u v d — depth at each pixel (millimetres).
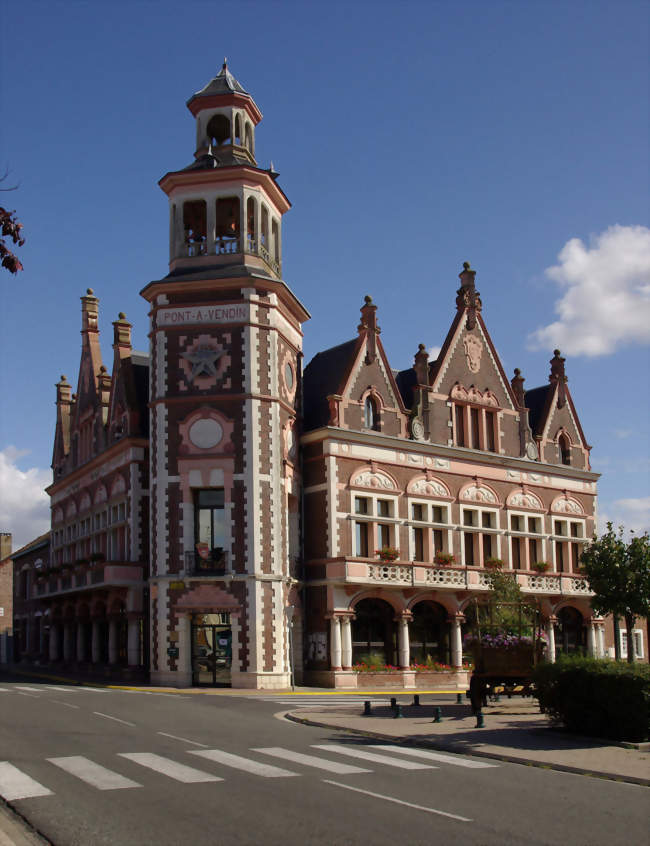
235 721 21734
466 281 47375
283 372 39469
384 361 42875
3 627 69625
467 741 17797
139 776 13211
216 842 9539
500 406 47406
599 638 49094
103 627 46438
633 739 17406
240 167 39406
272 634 36125
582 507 50531
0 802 11484
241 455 37062
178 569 36625
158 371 38219
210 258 39406
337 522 39406
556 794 12453
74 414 54531
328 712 24156
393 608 40938
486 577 43156
